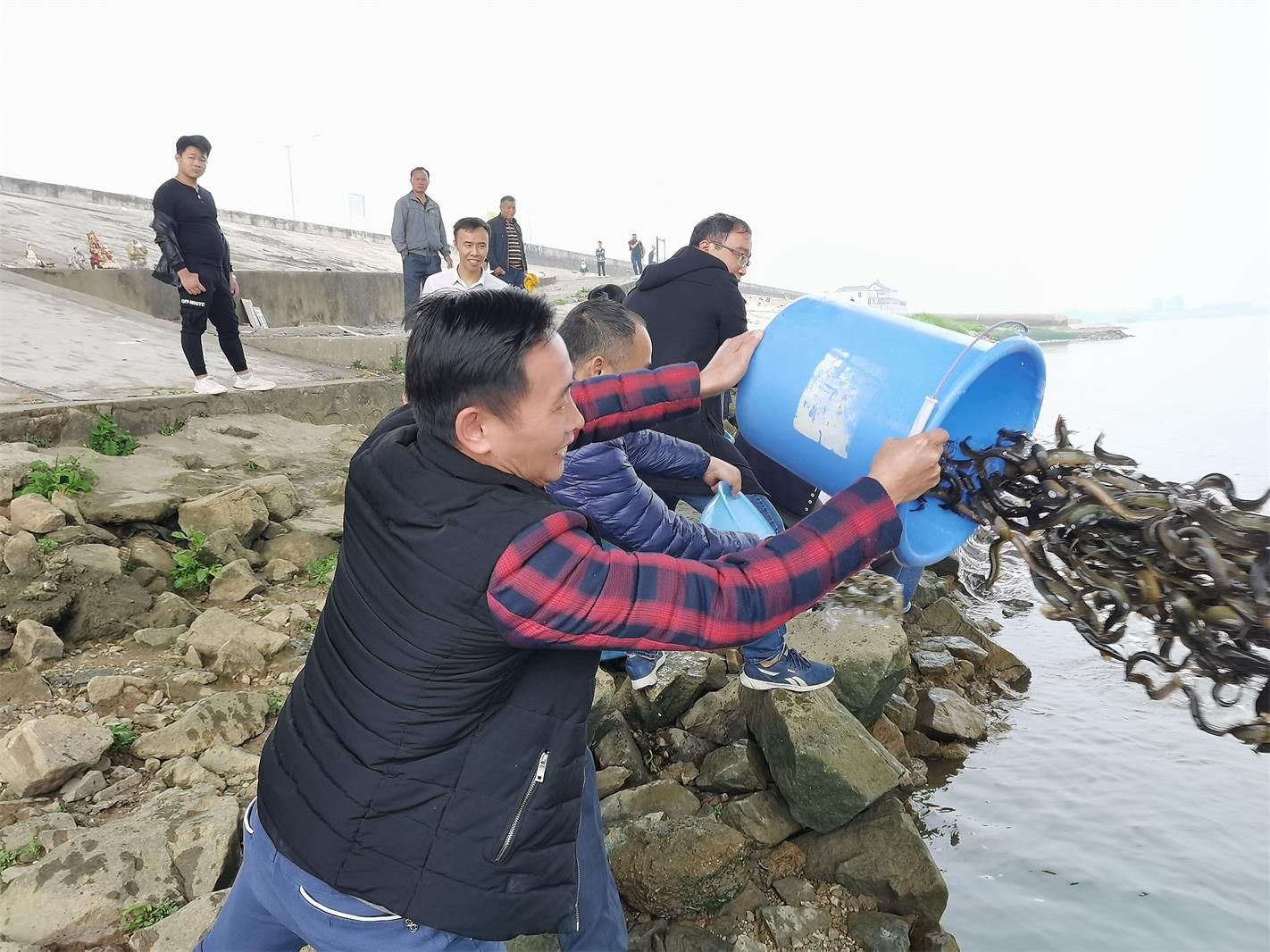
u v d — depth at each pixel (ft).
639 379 8.11
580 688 5.11
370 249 86.63
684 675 12.60
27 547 13.05
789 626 13.16
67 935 8.02
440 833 4.78
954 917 10.52
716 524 10.41
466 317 4.64
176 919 8.00
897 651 12.71
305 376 29.76
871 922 9.86
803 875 10.62
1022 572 23.80
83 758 9.98
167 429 20.29
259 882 5.32
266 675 12.54
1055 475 6.34
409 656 4.67
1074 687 16.74
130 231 54.60
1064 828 12.26
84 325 27.81
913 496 5.47
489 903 4.85
